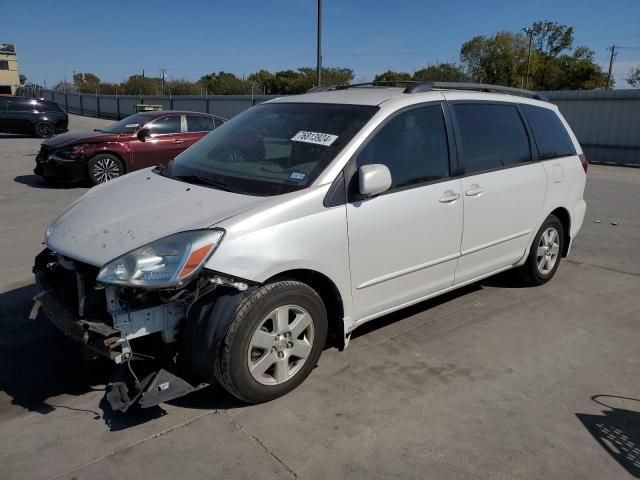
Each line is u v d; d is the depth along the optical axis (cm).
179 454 271
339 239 325
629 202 1000
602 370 362
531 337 407
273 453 273
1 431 287
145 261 276
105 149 1024
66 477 254
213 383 314
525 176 454
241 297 291
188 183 353
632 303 479
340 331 347
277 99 442
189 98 3428
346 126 355
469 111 420
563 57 6125
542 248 499
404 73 4822
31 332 401
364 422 299
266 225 297
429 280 392
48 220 751
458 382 342
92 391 327
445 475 261
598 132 1908
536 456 275
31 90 5962
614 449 282
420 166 375
